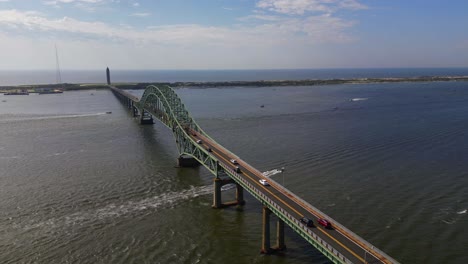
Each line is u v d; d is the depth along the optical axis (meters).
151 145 152.75
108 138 167.12
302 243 70.50
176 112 145.38
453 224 74.19
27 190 98.19
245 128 182.50
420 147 134.62
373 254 52.34
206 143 115.62
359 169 109.69
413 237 69.69
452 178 100.31
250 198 93.38
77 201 90.75
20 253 67.12
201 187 101.38
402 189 93.12
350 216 78.69
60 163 124.44
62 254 66.81
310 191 93.06
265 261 64.38
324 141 147.00
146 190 98.69
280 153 129.50
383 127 175.38
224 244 70.25
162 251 67.62
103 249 68.38
